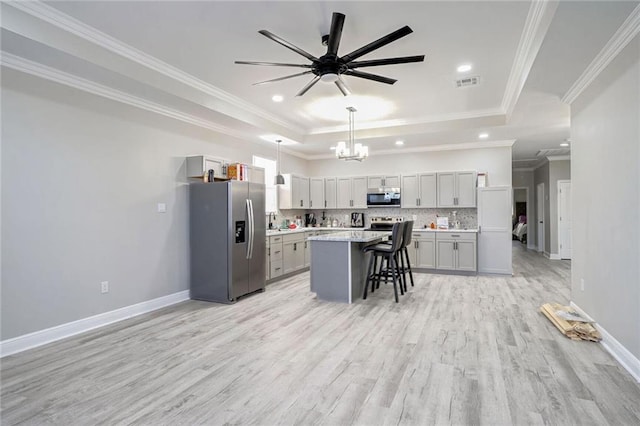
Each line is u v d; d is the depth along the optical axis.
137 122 4.12
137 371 2.62
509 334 3.32
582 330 3.15
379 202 7.22
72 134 3.44
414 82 4.10
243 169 5.20
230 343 3.16
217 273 4.61
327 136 6.38
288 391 2.31
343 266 4.53
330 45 2.59
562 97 3.92
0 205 2.91
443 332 3.39
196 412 2.08
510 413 2.04
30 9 2.55
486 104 4.99
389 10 2.63
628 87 2.53
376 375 2.52
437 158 7.10
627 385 2.34
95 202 3.65
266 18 2.76
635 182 2.45
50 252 3.25
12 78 2.97
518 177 10.80
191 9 2.63
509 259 6.15
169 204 4.54
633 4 2.14
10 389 2.37
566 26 2.40
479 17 2.73
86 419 2.02
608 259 2.94
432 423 1.95
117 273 3.87
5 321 2.94
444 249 6.43
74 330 3.43
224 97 4.56
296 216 7.76
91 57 3.00
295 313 4.06
